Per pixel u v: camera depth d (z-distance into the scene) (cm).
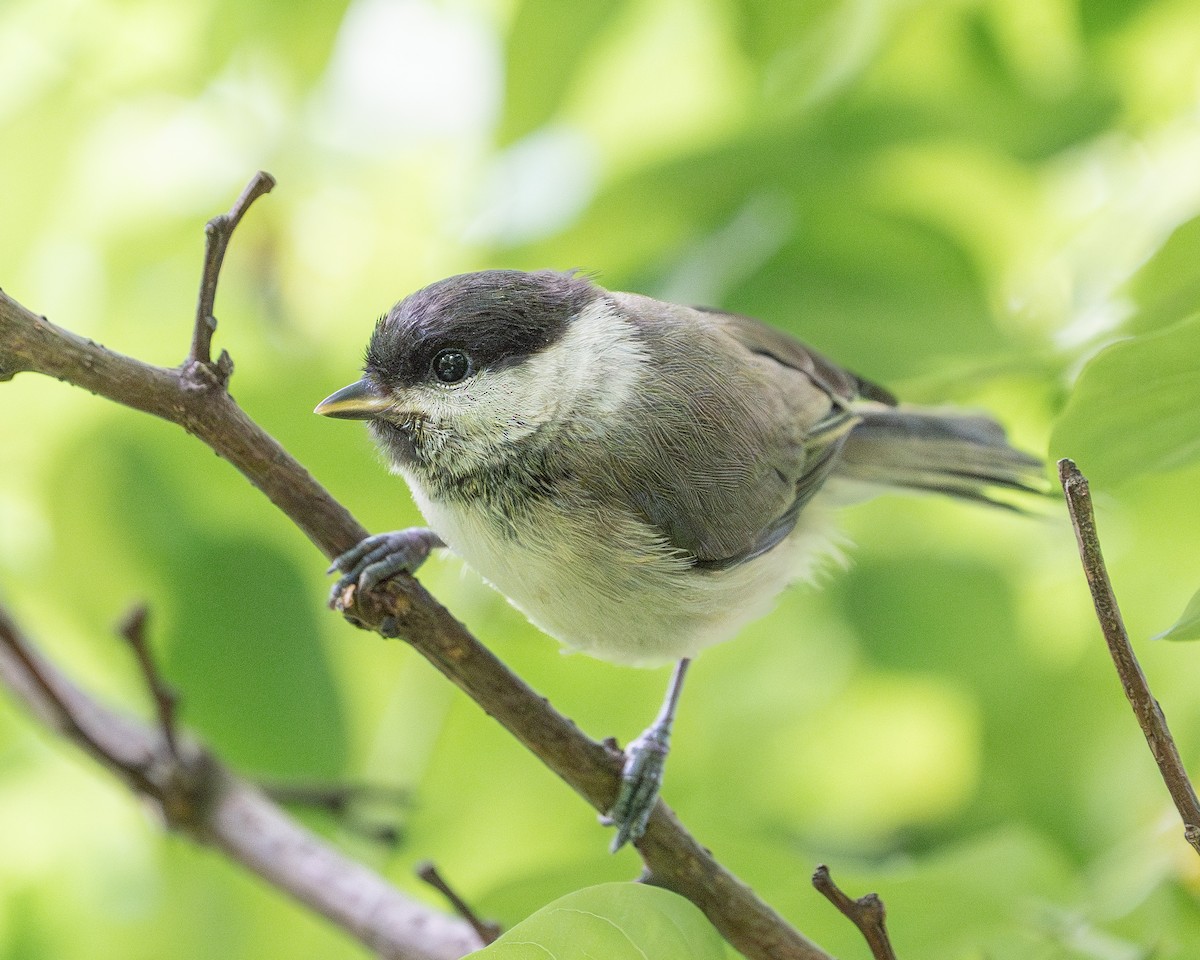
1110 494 236
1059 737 245
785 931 237
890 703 247
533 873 238
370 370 239
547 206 243
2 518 244
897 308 243
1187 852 239
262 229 245
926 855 245
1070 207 245
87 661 243
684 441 239
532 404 239
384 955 239
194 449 243
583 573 239
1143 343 234
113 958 243
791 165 244
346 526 236
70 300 245
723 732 246
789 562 241
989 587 245
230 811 241
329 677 243
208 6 243
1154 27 244
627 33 244
